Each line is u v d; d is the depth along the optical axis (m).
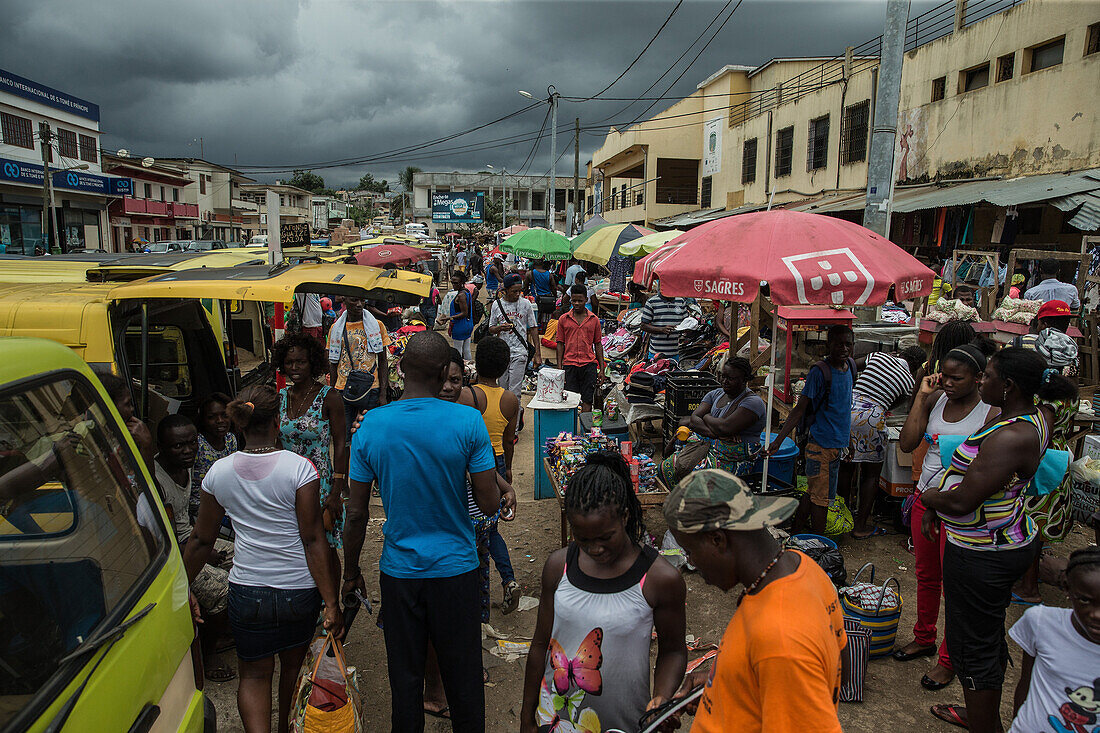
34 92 32.62
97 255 7.02
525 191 71.06
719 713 1.73
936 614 3.96
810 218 4.55
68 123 35.25
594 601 2.23
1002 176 13.32
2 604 1.74
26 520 1.89
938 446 3.69
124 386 3.77
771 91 23.59
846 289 4.09
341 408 4.16
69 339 3.89
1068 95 11.92
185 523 4.05
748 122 24.00
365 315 7.43
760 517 1.66
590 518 2.05
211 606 3.85
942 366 3.71
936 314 6.81
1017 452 2.89
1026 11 12.78
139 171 44.09
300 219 73.62
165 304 5.10
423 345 2.98
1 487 1.82
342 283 4.63
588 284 20.31
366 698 3.80
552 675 2.31
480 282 15.99
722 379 5.27
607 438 5.75
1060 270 11.16
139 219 43.06
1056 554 5.27
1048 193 10.60
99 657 1.91
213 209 56.66
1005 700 3.77
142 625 2.15
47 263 6.13
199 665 2.63
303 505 2.99
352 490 2.98
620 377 10.30
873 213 7.25
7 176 29.50
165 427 3.92
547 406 6.39
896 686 3.82
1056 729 2.23
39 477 1.97
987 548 3.01
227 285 4.18
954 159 14.67
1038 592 4.67
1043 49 12.70
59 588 1.92
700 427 5.31
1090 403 6.20
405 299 5.91
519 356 8.62
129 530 2.34
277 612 3.02
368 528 6.02
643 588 2.22
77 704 1.75
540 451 6.55
